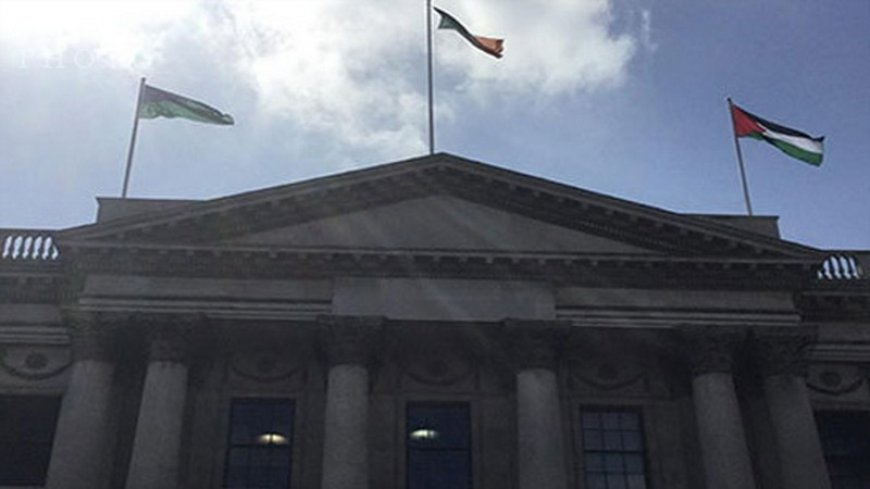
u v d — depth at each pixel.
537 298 38.03
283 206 38.56
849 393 40.62
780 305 38.62
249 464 37.50
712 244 39.00
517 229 39.34
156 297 37.16
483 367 39.69
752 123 44.53
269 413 38.50
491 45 44.75
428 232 38.94
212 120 43.09
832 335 41.06
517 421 36.81
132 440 36.94
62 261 39.06
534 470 35.03
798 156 43.94
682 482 38.00
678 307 38.28
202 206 37.75
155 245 37.31
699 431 36.81
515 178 39.38
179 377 36.00
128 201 39.97
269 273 37.94
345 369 36.25
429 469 38.03
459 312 37.56
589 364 40.06
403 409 38.69
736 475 35.22
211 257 37.59
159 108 42.75
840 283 41.22
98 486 34.78
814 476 35.72
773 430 37.50
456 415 39.09
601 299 38.28
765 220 41.62
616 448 38.94
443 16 45.06
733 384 37.53
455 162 39.56
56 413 38.56
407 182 39.66
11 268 39.34
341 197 39.12
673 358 39.44
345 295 37.59
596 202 39.06
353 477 34.44
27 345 39.19
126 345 37.62
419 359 39.69
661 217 38.94
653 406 39.44
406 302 37.62
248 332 37.94
